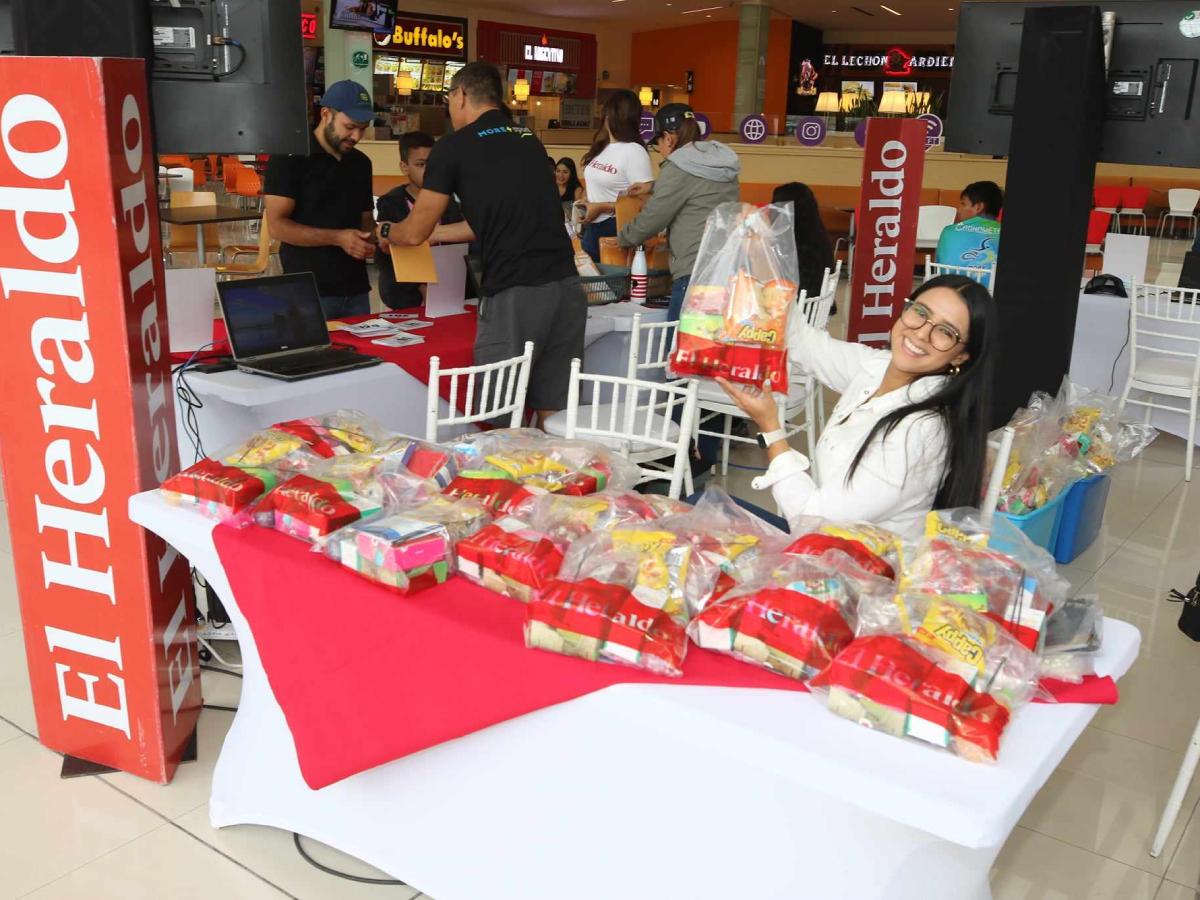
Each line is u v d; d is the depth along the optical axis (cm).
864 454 187
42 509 225
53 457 220
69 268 206
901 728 127
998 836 115
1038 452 324
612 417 314
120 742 237
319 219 401
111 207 199
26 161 201
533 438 211
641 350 438
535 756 165
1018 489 315
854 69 2352
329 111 387
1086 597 153
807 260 441
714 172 442
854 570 150
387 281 445
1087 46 311
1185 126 325
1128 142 335
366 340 361
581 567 156
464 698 155
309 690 174
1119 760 265
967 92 367
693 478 446
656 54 2344
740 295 182
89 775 240
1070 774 258
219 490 187
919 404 185
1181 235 1434
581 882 168
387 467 193
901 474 184
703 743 133
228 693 271
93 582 226
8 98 198
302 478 188
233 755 217
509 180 348
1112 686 141
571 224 675
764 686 139
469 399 307
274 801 212
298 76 284
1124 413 548
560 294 364
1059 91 319
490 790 174
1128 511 441
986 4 355
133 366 210
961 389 184
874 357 218
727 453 459
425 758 182
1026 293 343
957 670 129
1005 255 343
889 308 484
